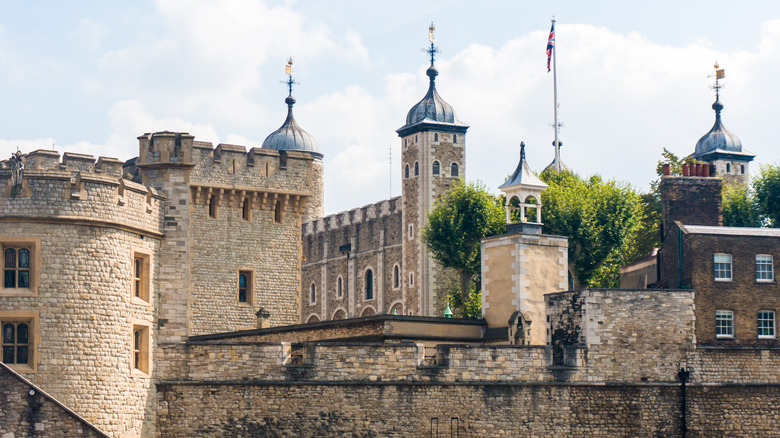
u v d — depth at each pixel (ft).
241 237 210.59
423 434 144.77
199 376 140.87
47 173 131.95
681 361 155.22
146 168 145.07
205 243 207.31
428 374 145.69
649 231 270.26
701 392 155.33
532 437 148.66
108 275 134.00
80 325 131.85
